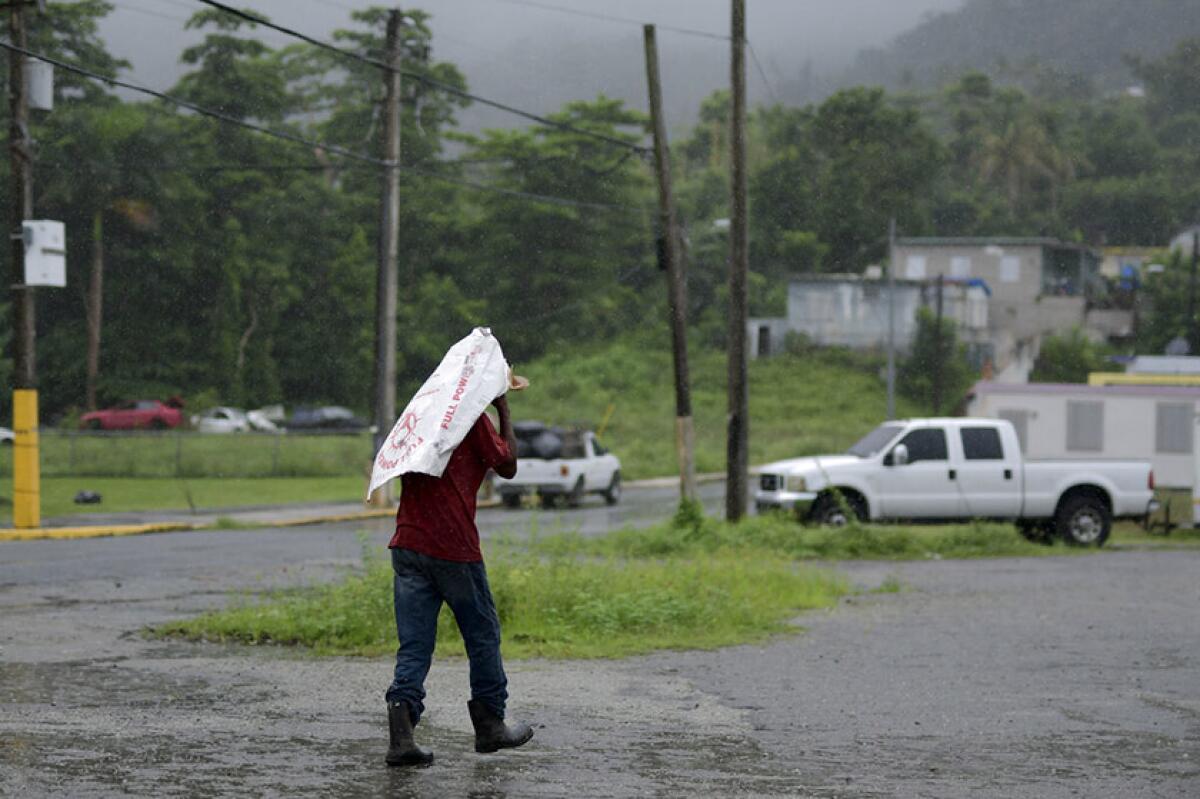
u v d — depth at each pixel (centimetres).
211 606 1374
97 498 3462
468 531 655
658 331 8262
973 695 909
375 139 8050
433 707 828
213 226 7919
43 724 755
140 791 597
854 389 7175
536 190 8231
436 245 8350
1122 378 3716
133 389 7512
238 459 4866
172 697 852
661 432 6397
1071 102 13825
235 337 7744
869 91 10050
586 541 2180
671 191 2516
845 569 1958
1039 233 10631
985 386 3566
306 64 8825
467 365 658
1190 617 1388
